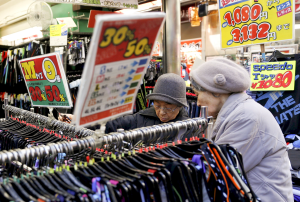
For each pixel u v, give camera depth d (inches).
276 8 100.8
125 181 32.2
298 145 102.9
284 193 52.4
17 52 174.1
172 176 37.8
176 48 113.3
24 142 51.7
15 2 318.3
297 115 108.6
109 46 28.6
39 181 31.1
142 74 36.2
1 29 398.3
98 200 30.6
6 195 27.2
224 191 40.2
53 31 123.8
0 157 32.8
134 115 75.5
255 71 115.0
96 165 35.7
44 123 62.2
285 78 108.4
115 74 32.1
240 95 56.5
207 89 56.8
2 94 211.0
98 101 32.7
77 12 212.1
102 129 39.8
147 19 29.6
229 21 114.6
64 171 33.0
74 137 52.2
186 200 35.1
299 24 163.8
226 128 54.2
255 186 52.6
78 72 149.7
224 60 58.4
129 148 47.0
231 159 43.1
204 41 229.5
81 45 138.3
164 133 47.4
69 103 51.7
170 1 110.8
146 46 33.0
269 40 103.9
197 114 132.6
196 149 44.5
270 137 52.4
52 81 53.4
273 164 52.6
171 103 64.6
